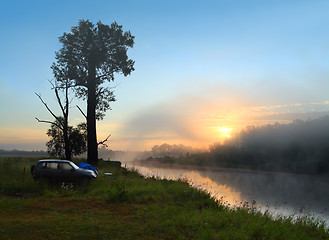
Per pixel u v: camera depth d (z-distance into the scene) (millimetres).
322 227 9633
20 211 9703
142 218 9258
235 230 7945
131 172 27984
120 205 11617
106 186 16266
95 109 34656
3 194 13289
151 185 16875
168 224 8469
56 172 16531
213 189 24500
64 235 6914
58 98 33469
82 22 34500
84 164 20281
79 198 12852
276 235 7652
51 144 37688
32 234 6906
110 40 35312
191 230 7965
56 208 10438
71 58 33688
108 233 7281
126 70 36281
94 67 34719
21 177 16891
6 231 7055
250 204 17422
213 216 9812
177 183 19109
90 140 33219
